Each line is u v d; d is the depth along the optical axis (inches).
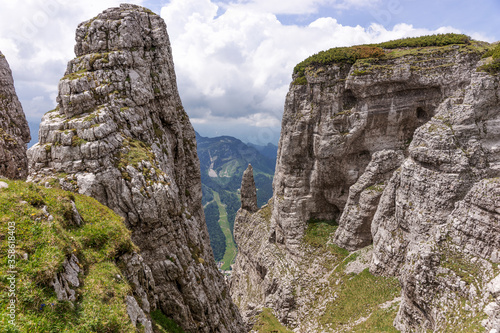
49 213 633.0
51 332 437.7
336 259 2564.0
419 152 1722.4
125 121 1196.5
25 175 1673.2
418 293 1398.9
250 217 3973.9
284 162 2918.3
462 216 1357.0
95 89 1191.6
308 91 2743.6
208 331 1218.0
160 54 1518.2
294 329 2269.9
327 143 2615.7
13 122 1731.1
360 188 2522.1
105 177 1008.2
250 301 3218.5
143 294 799.7
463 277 1247.5
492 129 1560.0
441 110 1768.0
